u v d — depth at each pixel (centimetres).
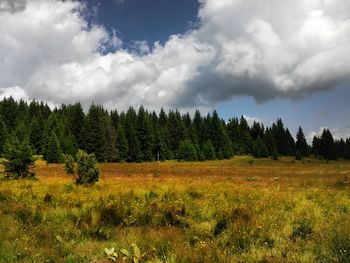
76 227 1027
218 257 730
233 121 14838
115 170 5178
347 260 638
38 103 14200
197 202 1368
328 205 1263
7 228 977
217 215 1133
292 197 1441
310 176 3719
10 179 2538
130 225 1095
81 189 1895
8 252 778
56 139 8288
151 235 917
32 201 1465
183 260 725
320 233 812
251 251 773
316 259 696
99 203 1354
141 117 10275
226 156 11919
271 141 13662
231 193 1656
